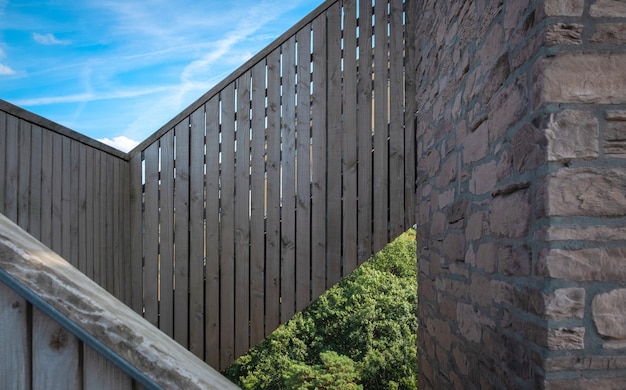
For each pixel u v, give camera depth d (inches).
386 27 143.1
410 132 142.3
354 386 457.7
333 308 590.2
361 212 141.3
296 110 142.0
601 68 46.1
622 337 44.9
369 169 141.7
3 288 21.2
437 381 106.3
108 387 21.4
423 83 127.0
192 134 142.5
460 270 84.7
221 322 140.9
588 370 45.0
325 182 141.8
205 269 141.9
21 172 96.9
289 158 141.9
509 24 57.7
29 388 21.2
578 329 45.0
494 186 64.2
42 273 20.0
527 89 51.1
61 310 19.8
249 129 142.3
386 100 142.5
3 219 24.0
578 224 45.6
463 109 83.0
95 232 123.7
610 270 45.3
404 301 572.1
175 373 20.0
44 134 104.0
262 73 142.4
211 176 142.3
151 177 143.3
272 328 140.5
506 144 58.7
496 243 63.1
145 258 142.6
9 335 21.2
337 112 141.9
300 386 478.9
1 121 91.9
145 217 143.1
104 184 129.6
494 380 63.6
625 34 46.1
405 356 511.5
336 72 142.2
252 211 141.9
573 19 46.2
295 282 141.0
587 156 45.8
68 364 21.3
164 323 141.2
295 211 141.9
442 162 101.2
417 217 136.5
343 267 140.9
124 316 21.7
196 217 142.1
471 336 76.6
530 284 50.0
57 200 107.8
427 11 120.8
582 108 46.1
